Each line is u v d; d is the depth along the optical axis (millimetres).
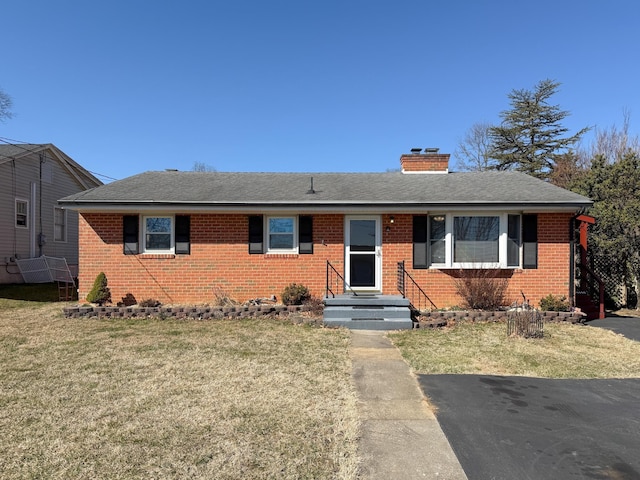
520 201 9805
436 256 10492
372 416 4383
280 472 3318
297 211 10398
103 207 9961
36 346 7168
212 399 4793
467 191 10852
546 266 10305
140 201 9969
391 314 9070
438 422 4250
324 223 10664
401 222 10547
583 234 11891
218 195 10633
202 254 10625
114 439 3834
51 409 4492
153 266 10578
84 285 10539
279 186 11695
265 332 8266
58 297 13445
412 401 4809
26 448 3662
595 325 9477
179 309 9648
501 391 5156
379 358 6547
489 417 4375
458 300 10375
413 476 3252
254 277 10664
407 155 13438
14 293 14086
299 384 5316
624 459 3527
